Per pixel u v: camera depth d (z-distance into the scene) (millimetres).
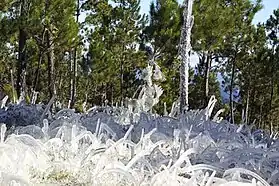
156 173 3127
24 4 17797
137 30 26422
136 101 7980
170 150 3742
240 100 31047
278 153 3613
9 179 2869
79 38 19578
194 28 19500
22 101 7336
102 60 25203
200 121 5469
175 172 3049
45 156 3525
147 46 22484
